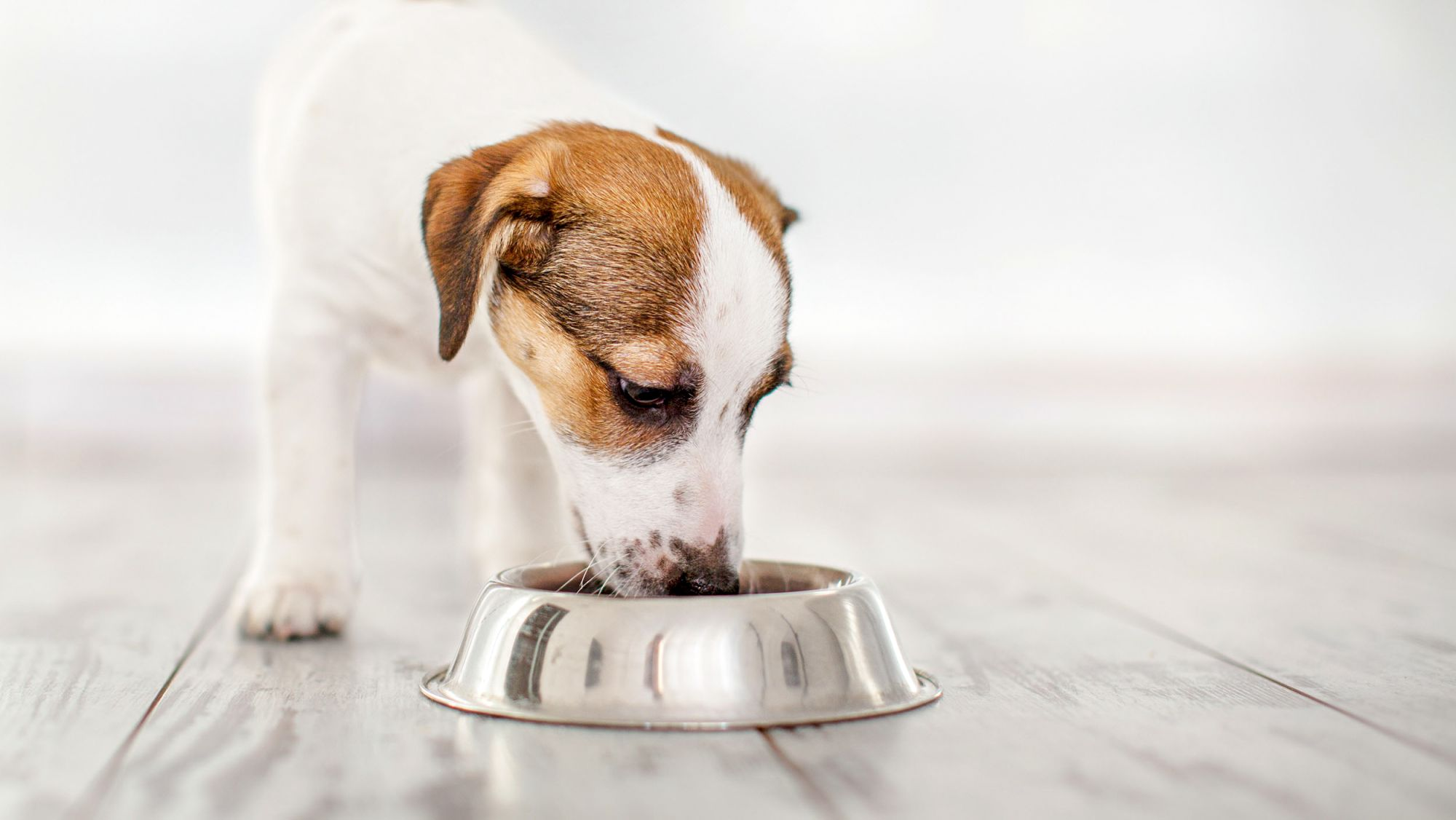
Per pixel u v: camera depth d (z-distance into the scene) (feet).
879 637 6.46
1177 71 20.22
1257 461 20.83
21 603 9.34
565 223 7.23
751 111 19.11
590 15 18.42
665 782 5.06
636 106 9.27
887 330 20.15
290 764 5.31
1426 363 20.86
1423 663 7.46
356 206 8.05
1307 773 5.25
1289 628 8.59
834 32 19.17
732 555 7.12
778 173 19.34
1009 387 20.48
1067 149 20.08
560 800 4.85
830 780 5.09
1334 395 20.95
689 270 7.05
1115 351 20.57
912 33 19.42
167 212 18.15
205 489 16.99
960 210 20.01
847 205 19.69
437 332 8.37
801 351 19.77
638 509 7.11
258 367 8.40
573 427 7.30
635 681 5.94
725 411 7.20
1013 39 19.71
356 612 9.12
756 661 6.00
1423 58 21.04
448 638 8.20
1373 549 12.43
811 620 6.18
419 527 13.74
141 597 9.64
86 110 17.85
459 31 8.55
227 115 18.07
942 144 19.79
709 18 18.76
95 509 15.08
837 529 13.83
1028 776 5.17
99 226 18.07
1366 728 5.96
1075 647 7.93
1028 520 14.66
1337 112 20.97
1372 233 20.95
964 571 11.09
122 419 18.61
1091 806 4.82
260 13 17.95
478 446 10.55
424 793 4.93
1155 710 6.30
